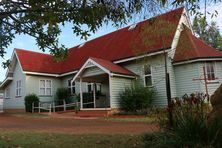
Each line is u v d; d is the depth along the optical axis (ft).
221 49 102.58
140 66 82.99
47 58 120.16
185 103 27.91
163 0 28.68
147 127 47.21
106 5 26.50
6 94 118.11
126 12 28.02
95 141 33.47
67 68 111.04
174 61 78.38
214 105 26.61
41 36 30.09
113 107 77.77
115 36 105.60
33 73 106.83
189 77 77.71
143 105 76.18
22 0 26.40
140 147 27.84
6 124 62.03
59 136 37.99
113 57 91.04
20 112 104.06
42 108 100.12
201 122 25.09
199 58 75.31
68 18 25.93
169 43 74.28
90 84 100.17
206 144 23.79
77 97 98.89
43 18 25.81
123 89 80.89
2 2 26.71
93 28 26.63
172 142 24.99
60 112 92.58
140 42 55.67
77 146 31.14
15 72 113.50
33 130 48.01
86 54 109.60
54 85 112.98
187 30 60.85
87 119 69.56
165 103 78.59
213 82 75.87
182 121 26.11
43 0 24.99
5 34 30.83
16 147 31.27
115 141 32.86
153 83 81.30
